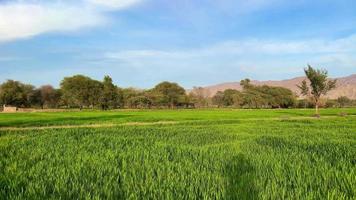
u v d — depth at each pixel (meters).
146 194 9.55
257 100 182.25
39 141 23.42
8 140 24.42
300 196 9.35
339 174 11.77
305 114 85.31
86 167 13.12
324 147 19.66
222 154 16.56
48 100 165.00
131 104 176.50
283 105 182.50
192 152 17.39
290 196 9.32
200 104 196.38
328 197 9.03
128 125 46.59
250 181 10.84
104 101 159.50
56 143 22.17
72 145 20.86
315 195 9.40
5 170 12.76
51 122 52.97
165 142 22.95
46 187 10.19
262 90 189.50
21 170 12.66
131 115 80.25
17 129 38.47
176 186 10.20
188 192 9.58
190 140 24.47
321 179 11.22
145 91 186.88
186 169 12.69
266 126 41.97
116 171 12.29
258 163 13.97
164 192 9.66
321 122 50.75
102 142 22.78
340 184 10.49
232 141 23.80
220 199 9.15
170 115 80.12
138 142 22.55
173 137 26.83
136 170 12.59
